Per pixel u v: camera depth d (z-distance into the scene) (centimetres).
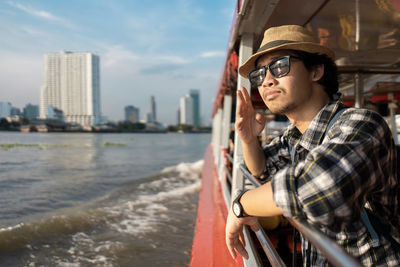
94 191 1020
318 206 69
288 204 74
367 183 73
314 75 111
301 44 106
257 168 146
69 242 523
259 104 765
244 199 91
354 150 73
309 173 72
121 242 520
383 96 639
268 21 270
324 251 62
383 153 82
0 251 476
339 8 247
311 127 104
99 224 622
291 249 273
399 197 93
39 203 849
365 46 357
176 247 497
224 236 343
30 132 14162
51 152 2956
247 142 141
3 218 692
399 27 290
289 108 112
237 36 310
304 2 235
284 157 143
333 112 101
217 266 262
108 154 2827
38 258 460
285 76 108
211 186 689
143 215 687
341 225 74
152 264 435
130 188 1051
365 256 91
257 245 280
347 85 616
